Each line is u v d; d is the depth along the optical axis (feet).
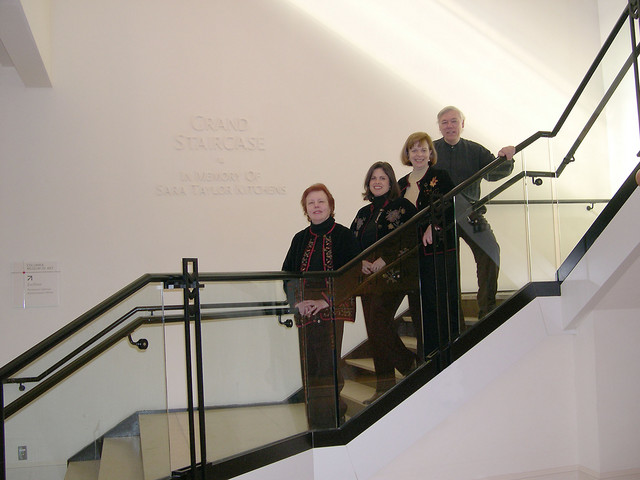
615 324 13.19
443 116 15.58
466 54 18.38
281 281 10.91
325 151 17.07
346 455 11.18
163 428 9.52
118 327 9.32
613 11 18.84
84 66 15.58
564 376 13.50
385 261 11.56
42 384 8.80
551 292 12.85
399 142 17.65
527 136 18.57
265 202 16.49
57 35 15.46
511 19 18.83
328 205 13.11
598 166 12.99
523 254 12.69
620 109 12.43
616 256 11.44
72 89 15.47
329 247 12.80
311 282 11.12
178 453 10.54
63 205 15.20
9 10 11.64
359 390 11.35
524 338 12.46
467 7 18.53
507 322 12.35
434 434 12.34
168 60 16.15
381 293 11.53
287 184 16.71
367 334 11.44
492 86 18.45
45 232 15.05
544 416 13.24
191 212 15.97
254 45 16.81
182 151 16.03
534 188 12.75
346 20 17.60
